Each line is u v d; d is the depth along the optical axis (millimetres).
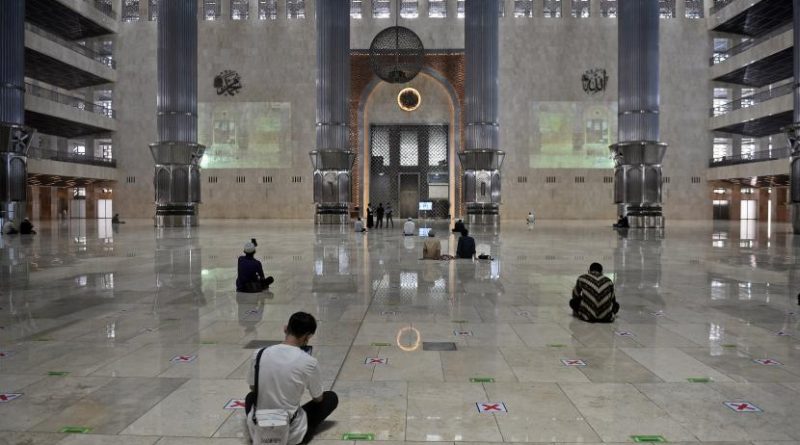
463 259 14188
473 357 5371
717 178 45969
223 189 47312
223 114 47312
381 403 4145
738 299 8500
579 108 46844
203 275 11086
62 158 41531
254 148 47219
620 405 4105
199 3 47531
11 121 25203
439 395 4316
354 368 5012
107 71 46656
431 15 47219
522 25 47031
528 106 47000
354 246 18328
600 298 6871
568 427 3717
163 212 29672
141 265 12773
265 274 11273
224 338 6062
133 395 4285
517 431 3652
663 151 27547
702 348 5688
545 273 11469
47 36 40719
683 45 47188
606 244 19516
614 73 46781
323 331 6418
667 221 45656
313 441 3512
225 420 3809
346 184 30750
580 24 46844
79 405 4078
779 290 9328
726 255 15383
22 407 4043
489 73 31484
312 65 47094
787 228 32531
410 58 34969
